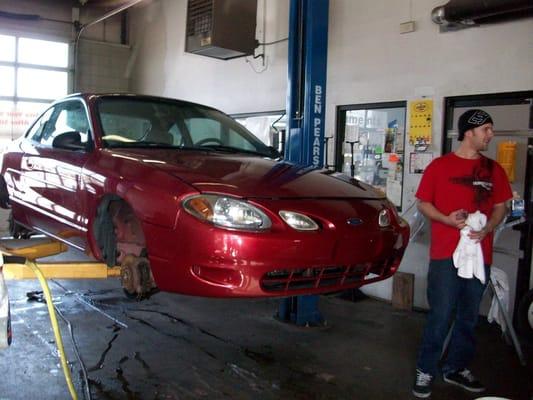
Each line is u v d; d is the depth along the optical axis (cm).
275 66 707
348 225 291
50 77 955
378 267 323
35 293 512
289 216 275
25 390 316
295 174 323
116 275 322
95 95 385
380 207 324
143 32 996
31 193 413
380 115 579
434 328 323
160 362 366
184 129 395
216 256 260
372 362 384
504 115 480
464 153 327
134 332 423
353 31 595
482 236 313
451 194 322
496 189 328
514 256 474
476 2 452
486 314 493
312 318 466
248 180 292
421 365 328
